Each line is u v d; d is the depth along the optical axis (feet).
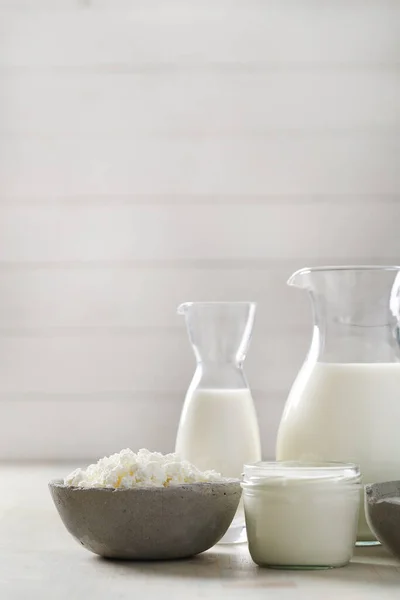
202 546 3.60
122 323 9.83
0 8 9.98
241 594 3.04
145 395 9.78
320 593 3.04
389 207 9.82
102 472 3.64
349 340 3.96
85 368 9.81
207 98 9.89
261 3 9.90
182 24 9.91
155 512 3.45
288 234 9.82
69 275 9.87
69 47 9.96
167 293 9.83
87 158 9.94
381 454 3.83
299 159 9.84
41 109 9.96
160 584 3.20
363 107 9.86
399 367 3.93
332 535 3.42
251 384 9.70
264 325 9.76
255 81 9.87
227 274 9.83
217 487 3.52
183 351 9.79
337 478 3.45
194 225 9.86
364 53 9.86
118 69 9.93
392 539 3.41
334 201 9.83
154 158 9.90
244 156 9.87
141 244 9.87
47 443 9.78
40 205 9.93
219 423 4.14
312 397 3.95
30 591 3.12
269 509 3.45
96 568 3.50
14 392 9.81
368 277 3.95
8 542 4.13
